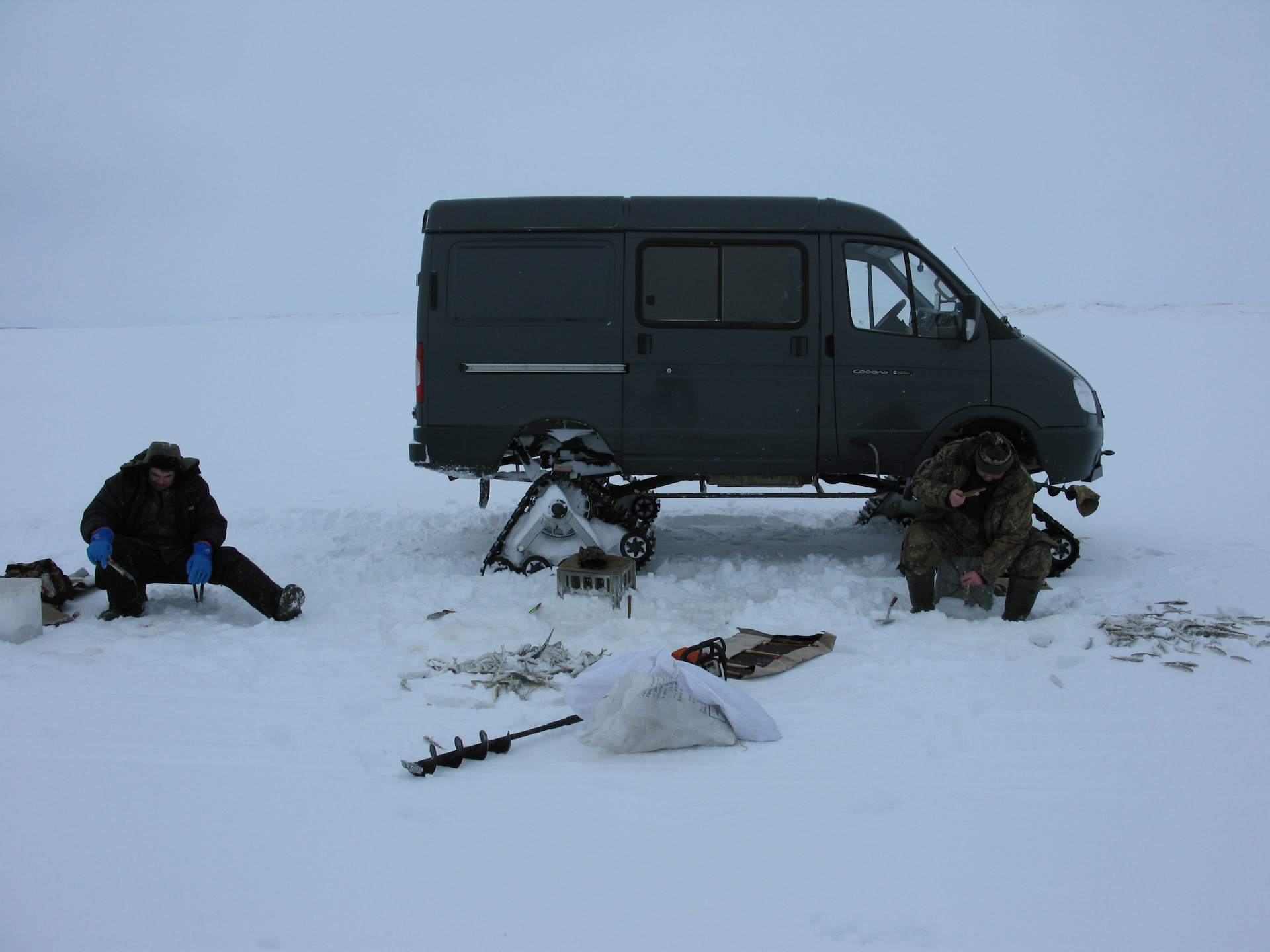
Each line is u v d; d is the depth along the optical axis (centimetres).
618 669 387
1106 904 259
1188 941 243
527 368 630
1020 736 370
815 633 507
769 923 249
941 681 428
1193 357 2428
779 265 627
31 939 241
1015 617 514
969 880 271
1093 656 456
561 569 561
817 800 320
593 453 667
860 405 629
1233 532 786
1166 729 375
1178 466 1137
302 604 550
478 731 383
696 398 629
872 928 245
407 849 288
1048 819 306
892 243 627
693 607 562
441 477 1132
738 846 289
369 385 2230
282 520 870
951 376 629
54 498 992
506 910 255
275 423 1656
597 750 366
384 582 632
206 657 457
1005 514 507
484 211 632
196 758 351
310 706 402
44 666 445
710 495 653
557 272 628
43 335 4694
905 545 532
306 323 5812
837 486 1006
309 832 298
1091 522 841
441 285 633
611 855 285
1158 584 600
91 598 571
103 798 318
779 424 632
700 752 363
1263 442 1291
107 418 1720
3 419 1714
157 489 537
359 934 244
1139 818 307
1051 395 629
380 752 359
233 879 270
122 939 242
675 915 253
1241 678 427
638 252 626
